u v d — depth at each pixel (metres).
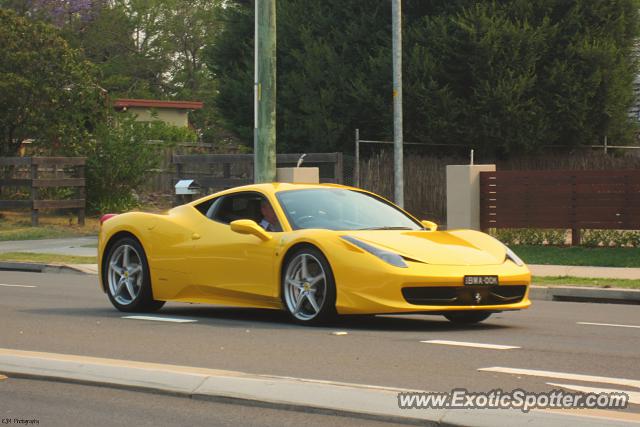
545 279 17.72
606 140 33.25
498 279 11.06
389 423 6.46
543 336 10.72
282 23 35.16
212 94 74.88
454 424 6.24
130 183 35.56
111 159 34.62
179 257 12.66
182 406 7.08
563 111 31.64
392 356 9.11
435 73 31.55
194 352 9.42
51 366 8.35
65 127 34.25
